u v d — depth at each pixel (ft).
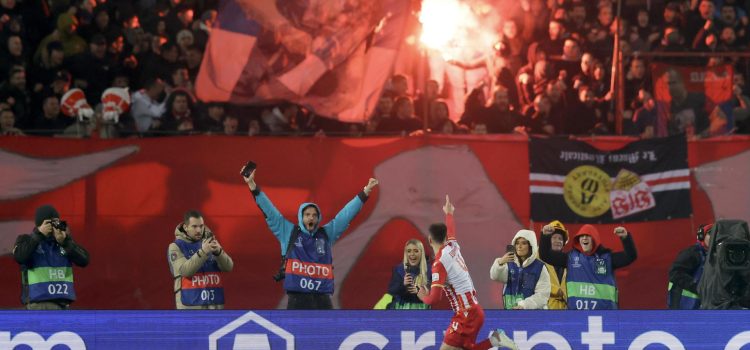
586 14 204.23
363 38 177.47
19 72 174.09
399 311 122.72
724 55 192.44
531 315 123.95
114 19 191.42
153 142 161.27
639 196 168.04
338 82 176.14
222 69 174.40
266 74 175.01
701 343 124.67
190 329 119.55
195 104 179.93
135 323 118.93
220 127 179.52
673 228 167.94
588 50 200.23
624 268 166.40
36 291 129.39
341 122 184.34
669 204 168.14
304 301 131.54
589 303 137.49
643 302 165.99
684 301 142.31
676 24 206.28
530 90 193.47
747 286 128.67
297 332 120.88
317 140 164.76
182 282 131.95
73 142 159.02
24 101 174.09
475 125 184.24
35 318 117.39
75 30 185.98
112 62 185.78
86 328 118.21
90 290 156.97
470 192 165.89
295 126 184.44
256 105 180.75
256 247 161.58
